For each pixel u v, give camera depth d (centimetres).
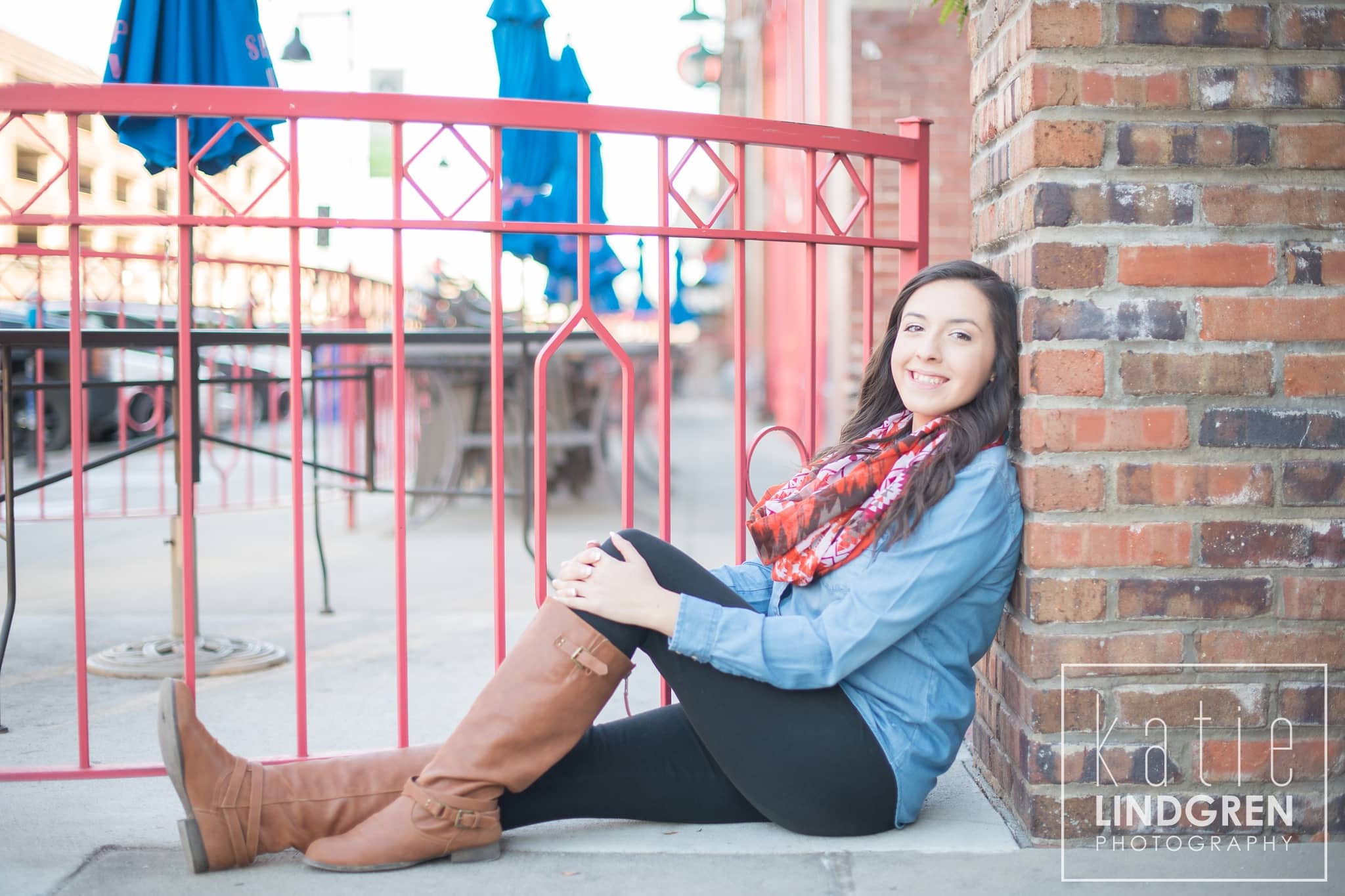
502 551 227
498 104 220
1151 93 197
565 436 673
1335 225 198
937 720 199
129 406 912
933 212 641
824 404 857
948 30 637
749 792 199
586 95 352
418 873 190
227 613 411
